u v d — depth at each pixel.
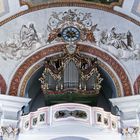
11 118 17.52
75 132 16.91
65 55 19.00
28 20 19.28
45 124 16.42
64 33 19.44
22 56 19.00
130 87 18.36
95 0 18.97
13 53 18.92
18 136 17.27
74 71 18.42
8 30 19.09
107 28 19.42
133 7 18.73
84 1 19.22
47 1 19.00
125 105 17.80
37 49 19.20
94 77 18.39
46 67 18.61
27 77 18.73
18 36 19.16
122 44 19.27
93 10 19.47
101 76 19.52
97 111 16.98
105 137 17.30
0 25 19.05
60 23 19.45
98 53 19.27
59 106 16.84
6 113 17.53
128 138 16.98
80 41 19.39
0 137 17.03
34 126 16.70
